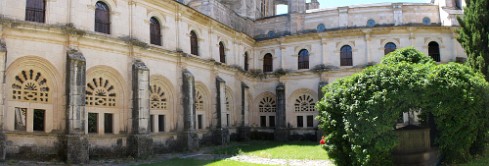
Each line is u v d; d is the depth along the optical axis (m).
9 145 21.28
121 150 26.02
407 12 43.56
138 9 28.67
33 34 22.66
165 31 31.02
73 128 22.62
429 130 20.11
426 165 19.20
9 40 21.77
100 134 25.17
